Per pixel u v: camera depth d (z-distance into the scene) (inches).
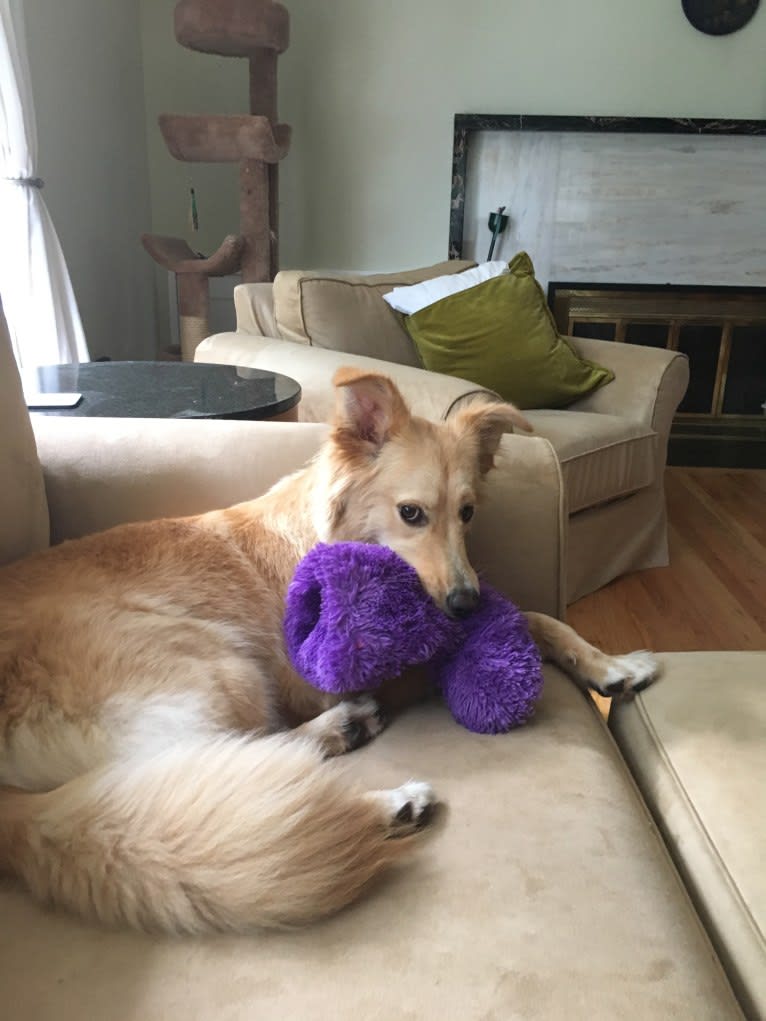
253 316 93.6
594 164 134.9
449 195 139.7
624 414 92.7
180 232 141.3
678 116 134.0
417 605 35.1
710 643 80.3
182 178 138.7
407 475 41.8
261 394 62.2
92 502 45.5
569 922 25.0
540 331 94.2
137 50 131.3
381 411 42.4
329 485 42.3
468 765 32.7
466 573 39.9
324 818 25.9
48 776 30.5
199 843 24.8
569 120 130.1
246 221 112.1
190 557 40.1
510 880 26.5
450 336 92.7
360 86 134.8
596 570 89.7
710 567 98.3
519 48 132.3
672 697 38.0
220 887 24.0
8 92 76.7
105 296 119.6
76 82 107.3
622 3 129.6
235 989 22.5
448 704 36.5
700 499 122.8
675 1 129.2
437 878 26.5
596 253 139.6
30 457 40.9
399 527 42.2
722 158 133.8
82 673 32.2
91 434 46.1
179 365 72.7
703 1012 22.6
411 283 100.8
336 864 25.0
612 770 33.2
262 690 37.5
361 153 138.0
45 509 42.8
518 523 46.0
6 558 39.5
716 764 33.2
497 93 134.4
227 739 30.7
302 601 36.1
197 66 133.8
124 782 26.7
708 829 30.6
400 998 22.3
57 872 25.3
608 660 40.1
